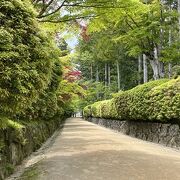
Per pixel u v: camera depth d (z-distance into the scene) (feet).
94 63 172.24
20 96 19.07
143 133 52.54
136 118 52.95
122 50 111.96
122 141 47.88
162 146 40.81
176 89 37.78
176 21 67.05
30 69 20.07
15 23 19.51
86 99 181.47
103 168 24.21
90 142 46.01
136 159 28.66
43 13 34.27
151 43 64.08
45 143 47.26
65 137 56.75
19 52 18.99
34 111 38.14
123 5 32.60
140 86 51.67
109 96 145.28
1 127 20.24
